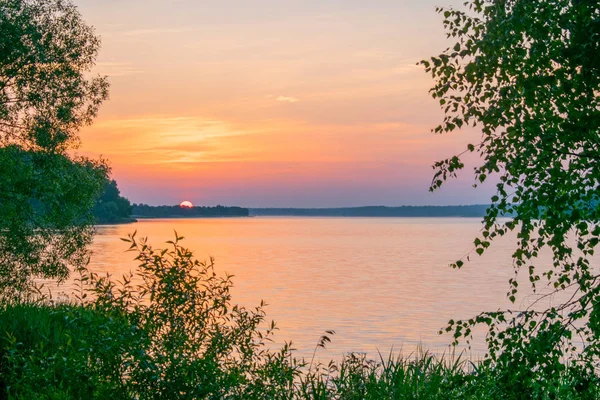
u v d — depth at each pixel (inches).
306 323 1392.7
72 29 830.5
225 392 247.9
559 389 205.2
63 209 831.1
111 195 5339.6
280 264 3508.9
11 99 812.6
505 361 212.5
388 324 1391.5
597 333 206.7
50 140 814.5
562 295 1064.2
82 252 858.1
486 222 224.7
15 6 807.7
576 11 197.0
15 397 255.0
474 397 233.3
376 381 321.4
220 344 261.0
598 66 193.9
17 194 803.4
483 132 222.4
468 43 223.6
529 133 211.5
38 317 520.4
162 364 240.8
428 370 340.2
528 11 207.2
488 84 224.1
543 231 220.4
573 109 208.5
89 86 837.8
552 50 208.5
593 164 209.2
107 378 237.3
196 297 258.1
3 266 802.2
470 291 2208.4
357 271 3125.0
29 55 795.4
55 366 245.1
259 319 276.8
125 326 241.6
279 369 277.9
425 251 4950.8
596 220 207.3
